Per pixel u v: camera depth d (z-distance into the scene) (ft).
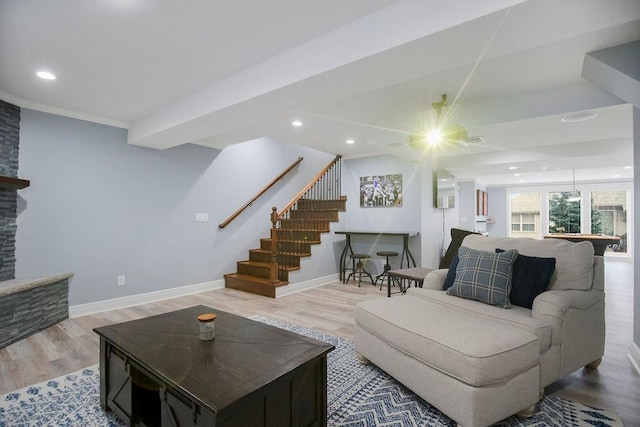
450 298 8.09
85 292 12.03
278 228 19.89
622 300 14.34
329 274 18.17
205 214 16.06
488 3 4.99
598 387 6.83
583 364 7.07
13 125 10.35
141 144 13.35
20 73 8.69
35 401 6.40
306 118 12.29
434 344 5.69
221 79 9.18
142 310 12.59
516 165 19.43
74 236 11.75
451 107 11.00
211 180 16.39
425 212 17.30
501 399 5.32
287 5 5.96
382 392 6.70
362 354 7.79
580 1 4.71
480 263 7.99
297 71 7.43
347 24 6.59
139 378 5.43
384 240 18.39
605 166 19.89
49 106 11.07
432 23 5.51
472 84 9.17
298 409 4.88
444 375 5.54
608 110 8.98
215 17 6.31
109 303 12.64
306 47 7.27
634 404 6.21
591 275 7.39
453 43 5.80
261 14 6.23
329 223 18.28
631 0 5.03
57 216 11.34
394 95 10.02
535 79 8.81
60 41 7.14
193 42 7.25
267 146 19.60
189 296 14.82
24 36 6.93
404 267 17.53
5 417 5.90
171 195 14.70
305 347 5.34
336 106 10.96
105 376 6.02
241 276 16.44
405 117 12.11
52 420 5.83
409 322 6.51
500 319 6.70
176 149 14.94
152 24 6.54
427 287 9.35
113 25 6.56
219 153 16.83
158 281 14.17
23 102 10.51
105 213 12.57
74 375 7.43
